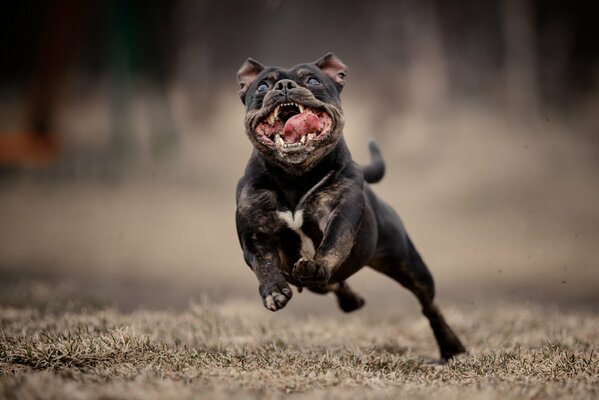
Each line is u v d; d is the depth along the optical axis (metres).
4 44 89.94
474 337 21.77
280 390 13.76
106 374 14.38
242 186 16.61
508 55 75.56
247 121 16.12
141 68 76.00
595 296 32.00
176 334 19.33
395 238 18.69
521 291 33.03
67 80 76.19
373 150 20.42
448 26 75.19
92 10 76.62
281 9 83.94
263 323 22.16
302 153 15.42
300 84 16.47
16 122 75.25
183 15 77.62
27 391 12.58
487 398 13.16
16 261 39.41
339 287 19.84
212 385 13.70
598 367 16.09
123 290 32.09
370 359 17.25
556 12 84.69
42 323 20.03
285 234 16.36
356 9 81.00
